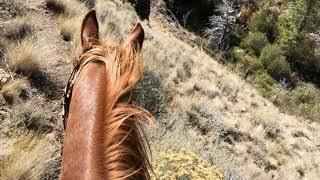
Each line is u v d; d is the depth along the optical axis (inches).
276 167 658.2
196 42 1565.0
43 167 222.1
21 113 260.4
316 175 733.9
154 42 757.9
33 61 308.2
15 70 300.2
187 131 488.4
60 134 266.1
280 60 1806.1
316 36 2122.3
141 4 1197.1
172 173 215.8
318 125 1246.9
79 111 58.4
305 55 2009.1
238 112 759.7
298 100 1592.0
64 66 339.0
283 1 2237.9
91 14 80.4
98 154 53.9
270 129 773.9
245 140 650.8
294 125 939.3
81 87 61.0
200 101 610.2
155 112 415.5
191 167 227.6
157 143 306.0
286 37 2010.3
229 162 484.7
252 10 2074.3
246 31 1977.1
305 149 837.8
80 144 55.2
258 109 873.5
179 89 610.9
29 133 244.7
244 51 1840.6
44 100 291.1
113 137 55.0
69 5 455.5
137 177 54.6
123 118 55.6
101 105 57.9
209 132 542.9
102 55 65.0
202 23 1771.7
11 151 225.1
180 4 1749.5
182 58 783.7
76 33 394.0
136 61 61.1
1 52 314.8
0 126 244.4
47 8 426.3
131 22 733.3
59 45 370.0
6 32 344.2
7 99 269.3
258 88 1617.9
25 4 408.8
